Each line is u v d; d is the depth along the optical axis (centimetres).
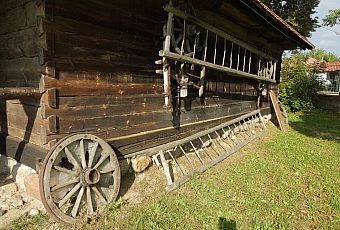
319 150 718
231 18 654
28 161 394
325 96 1731
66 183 348
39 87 353
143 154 493
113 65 428
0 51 430
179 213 379
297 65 1856
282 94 1616
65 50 361
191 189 459
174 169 544
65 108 370
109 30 415
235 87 810
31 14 357
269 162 607
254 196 437
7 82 421
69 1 358
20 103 407
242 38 759
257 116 974
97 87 407
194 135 602
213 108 707
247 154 668
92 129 407
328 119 1312
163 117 539
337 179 517
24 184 405
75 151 364
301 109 1650
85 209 375
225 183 486
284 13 1855
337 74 2852
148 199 422
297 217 382
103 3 401
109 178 414
